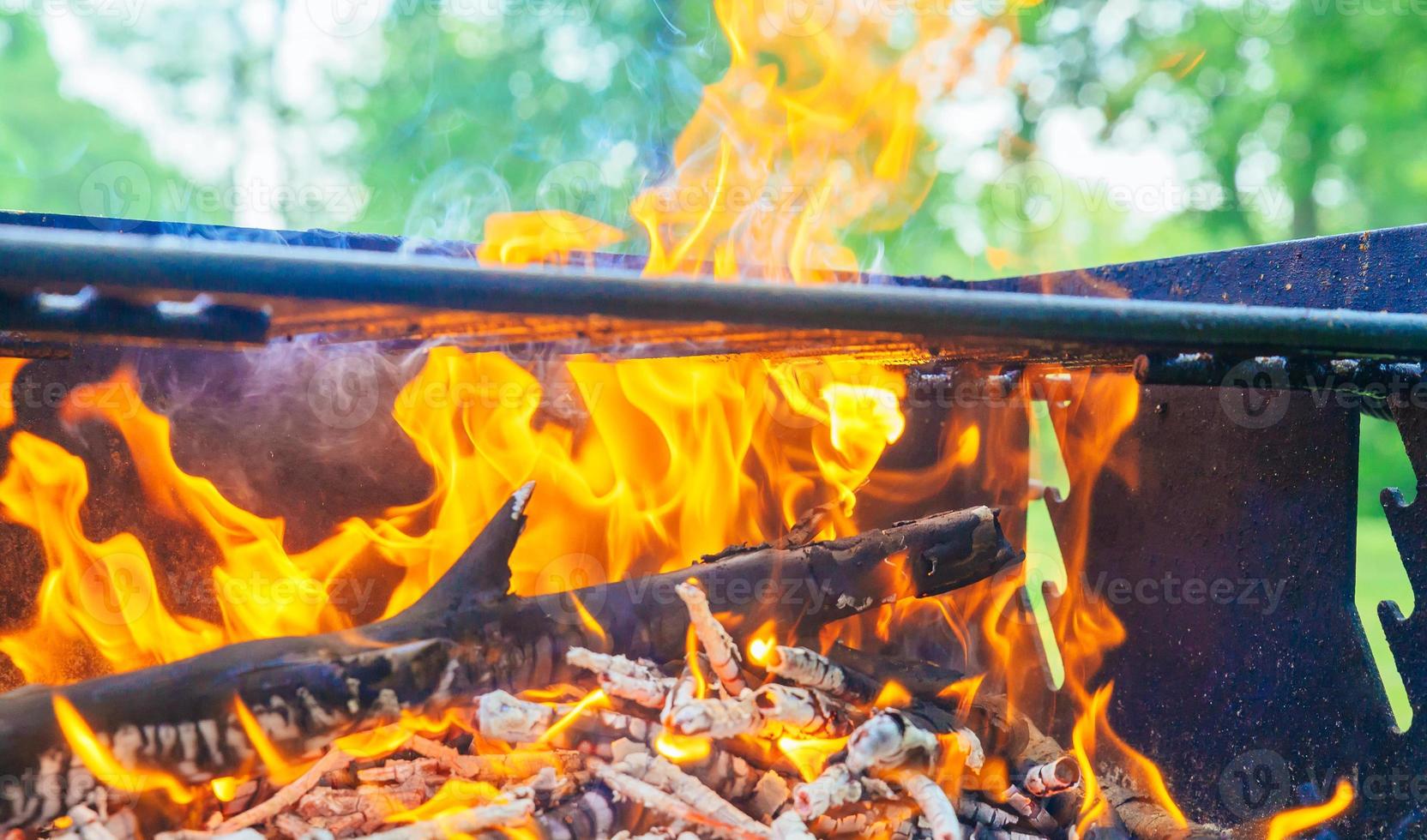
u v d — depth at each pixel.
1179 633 1.97
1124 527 2.09
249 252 0.89
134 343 1.13
